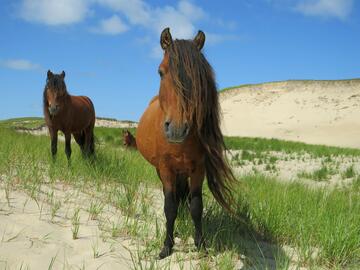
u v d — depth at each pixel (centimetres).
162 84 315
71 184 557
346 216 468
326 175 1075
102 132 1925
